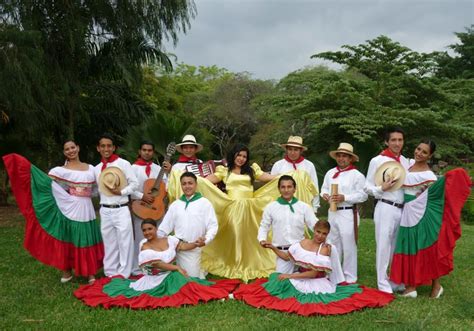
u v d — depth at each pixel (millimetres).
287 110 15523
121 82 15727
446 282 6238
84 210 6160
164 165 6793
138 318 4762
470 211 13914
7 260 7352
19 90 10414
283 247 5816
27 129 12156
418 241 5496
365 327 4551
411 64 15133
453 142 15086
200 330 4473
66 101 13695
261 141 26375
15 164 5961
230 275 6457
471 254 7895
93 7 13391
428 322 4684
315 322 4672
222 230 6738
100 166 6285
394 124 13656
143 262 5438
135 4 13617
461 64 26938
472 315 4922
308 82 15789
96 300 5207
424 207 5500
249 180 6828
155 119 12508
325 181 6418
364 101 14438
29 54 10672
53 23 12727
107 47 14055
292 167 7375
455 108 15922
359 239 9164
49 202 6055
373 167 5859
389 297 5371
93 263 6164
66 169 6191
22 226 11109
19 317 4805
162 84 27328
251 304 5113
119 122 15711
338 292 5375
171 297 5191
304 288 5332
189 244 5809
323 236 5473
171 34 14477
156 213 6570
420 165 5699
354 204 6148
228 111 30188
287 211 5809
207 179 6836
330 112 14430
